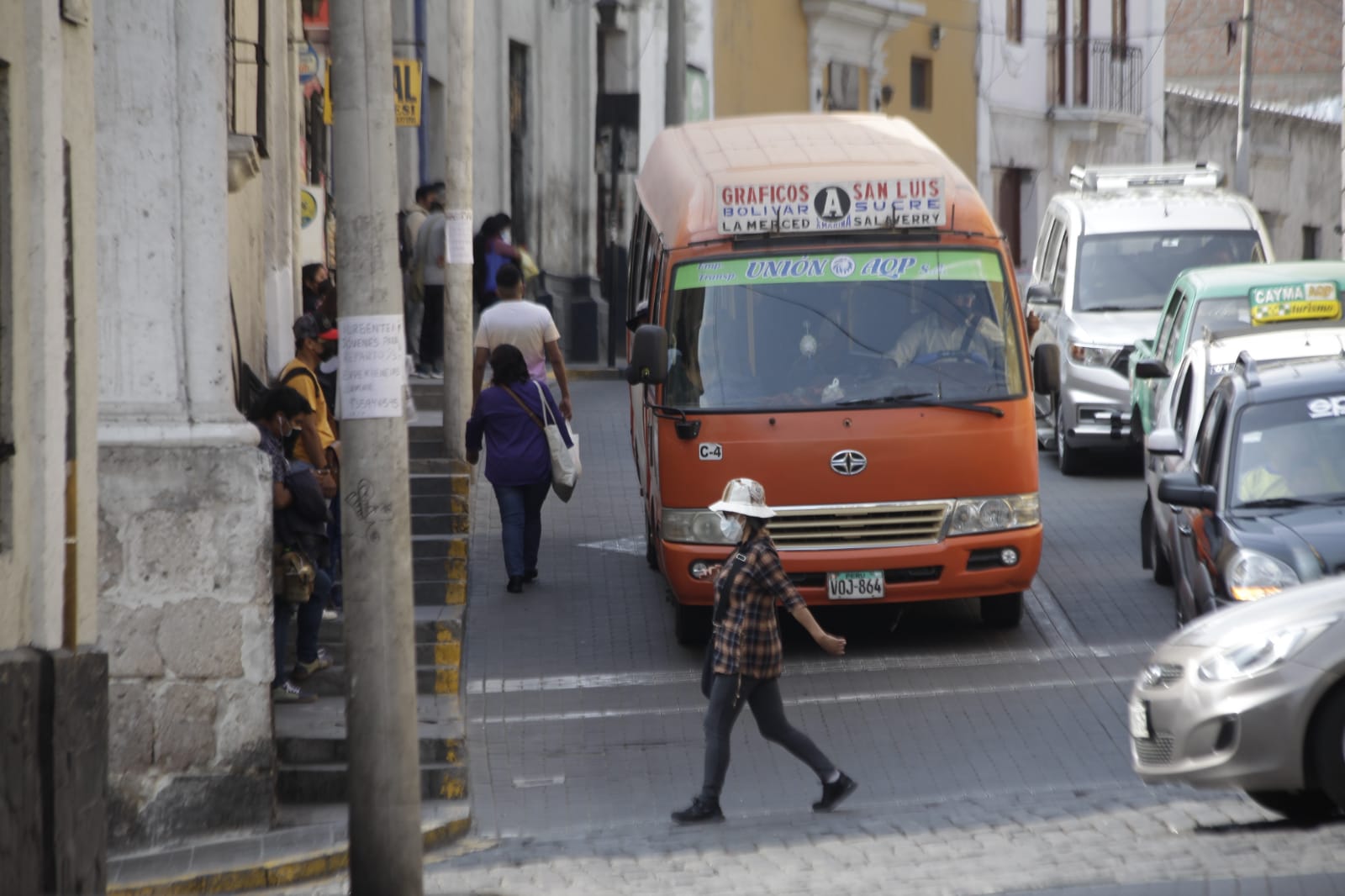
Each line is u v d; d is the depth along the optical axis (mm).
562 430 24172
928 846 13922
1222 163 78688
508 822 16391
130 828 16188
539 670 20844
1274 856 12062
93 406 13211
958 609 23438
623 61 49812
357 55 12555
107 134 16594
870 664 20938
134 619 16312
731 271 21000
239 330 22797
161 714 16328
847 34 61219
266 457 16438
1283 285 26656
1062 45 72312
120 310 16531
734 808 16531
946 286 21047
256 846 15742
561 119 48688
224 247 16703
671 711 19328
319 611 18984
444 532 24500
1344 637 12797
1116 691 19516
